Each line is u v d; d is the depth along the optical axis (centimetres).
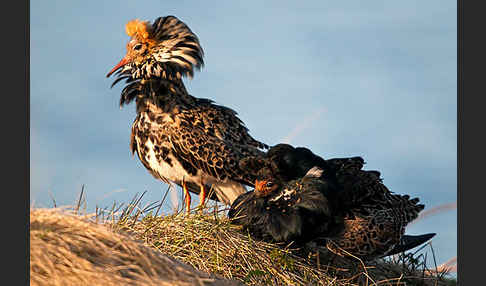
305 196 1105
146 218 1056
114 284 757
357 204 1171
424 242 1254
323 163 1159
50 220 819
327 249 1167
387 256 1217
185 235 1041
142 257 817
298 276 1034
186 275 848
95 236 824
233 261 1020
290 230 1087
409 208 1241
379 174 1254
